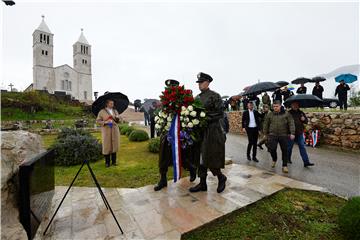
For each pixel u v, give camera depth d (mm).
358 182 4074
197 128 3523
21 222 1868
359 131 6793
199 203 3100
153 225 2543
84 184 4105
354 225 2154
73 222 2641
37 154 2590
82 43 52031
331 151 7062
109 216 2781
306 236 2367
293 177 4426
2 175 1755
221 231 2494
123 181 4254
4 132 2225
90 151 5906
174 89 3576
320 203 3154
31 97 21750
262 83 10234
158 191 3629
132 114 29297
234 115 13883
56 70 46875
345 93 9414
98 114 5352
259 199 3195
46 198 2451
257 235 2404
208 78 3551
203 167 3547
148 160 6047
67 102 27875
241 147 8258
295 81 12289
